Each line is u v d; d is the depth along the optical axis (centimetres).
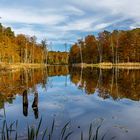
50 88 3206
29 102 2120
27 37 12056
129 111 1805
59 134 1240
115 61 10919
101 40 11444
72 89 3106
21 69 7775
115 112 1772
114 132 1296
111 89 3025
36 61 13025
